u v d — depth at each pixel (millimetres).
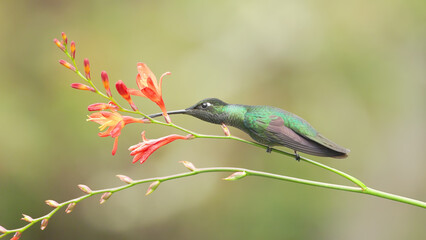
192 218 14875
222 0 15891
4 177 13023
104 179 14430
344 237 13695
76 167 13938
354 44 14383
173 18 16062
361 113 14422
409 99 13906
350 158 14219
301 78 15039
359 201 13828
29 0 15508
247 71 15477
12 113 13711
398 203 13766
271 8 15406
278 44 15312
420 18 13539
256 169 14516
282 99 15180
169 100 15070
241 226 14148
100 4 15914
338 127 14508
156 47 15836
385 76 14109
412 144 13859
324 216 13680
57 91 14328
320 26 14820
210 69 15562
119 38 15781
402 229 13625
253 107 4473
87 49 15445
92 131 13898
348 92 14508
